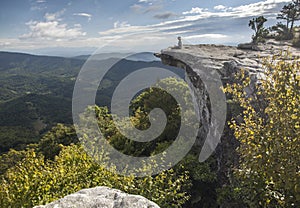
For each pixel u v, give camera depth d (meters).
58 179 6.06
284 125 3.74
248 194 5.32
